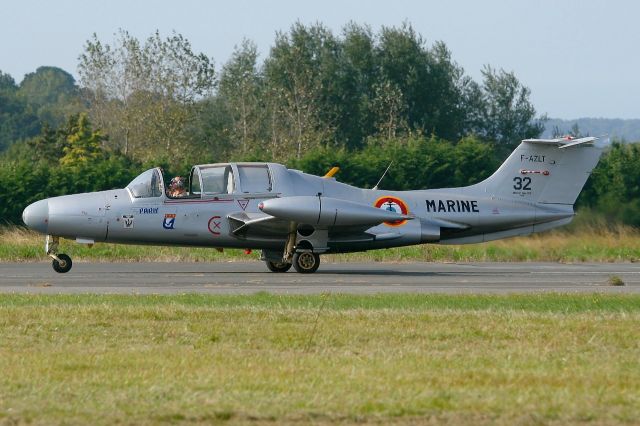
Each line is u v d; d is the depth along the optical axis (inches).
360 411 1202.6
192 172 3486.7
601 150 3784.5
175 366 1465.3
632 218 5383.9
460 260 4439.0
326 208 3334.2
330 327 1867.6
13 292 2573.8
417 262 4296.3
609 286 2994.6
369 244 3553.2
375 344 1694.1
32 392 1293.1
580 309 2209.6
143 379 1374.3
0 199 5994.1
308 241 3454.7
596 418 1184.2
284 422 1160.2
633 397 1289.4
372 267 3892.7
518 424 1160.8
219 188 3469.5
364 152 6781.5
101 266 3794.3
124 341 1702.8
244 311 2079.2
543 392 1314.0
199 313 2039.9
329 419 1171.9
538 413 1202.0
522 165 3745.1
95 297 2378.2
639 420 1180.5
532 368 1485.0
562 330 1857.8
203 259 4202.8
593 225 5285.4
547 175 3757.4
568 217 3772.1
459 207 3671.3
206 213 3435.0
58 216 3356.3
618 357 1587.1
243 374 1409.9
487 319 1995.6
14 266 3774.6
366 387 1333.7
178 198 3440.0
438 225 3629.4
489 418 1181.1
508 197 3735.2
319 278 3238.2
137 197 3422.7
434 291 2728.8
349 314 2050.9
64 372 1418.6
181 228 3430.1
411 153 6653.5
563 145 3735.2
